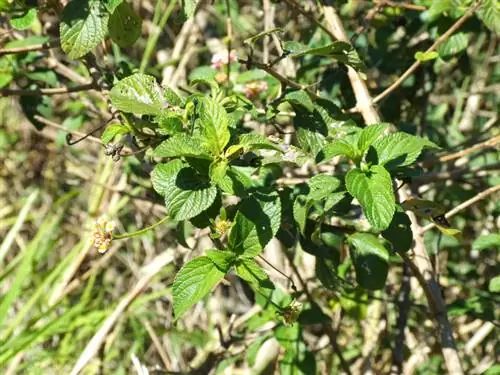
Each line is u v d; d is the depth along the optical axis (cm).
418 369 98
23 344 97
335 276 67
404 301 83
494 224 101
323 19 81
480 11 73
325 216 60
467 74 88
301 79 78
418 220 80
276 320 75
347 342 103
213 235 50
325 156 52
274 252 82
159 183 48
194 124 50
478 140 97
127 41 64
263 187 56
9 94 74
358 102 72
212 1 73
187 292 48
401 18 86
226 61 77
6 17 87
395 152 52
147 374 85
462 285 97
